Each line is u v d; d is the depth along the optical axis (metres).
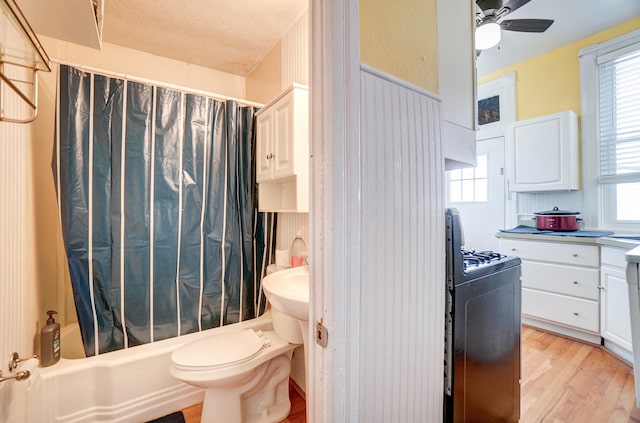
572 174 2.54
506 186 3.12
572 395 1.68
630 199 2.42
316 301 0.68
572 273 2.33
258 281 2.04
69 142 1.47
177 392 1.62
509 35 2.55
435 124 0.97
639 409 1.55
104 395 1.45
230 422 1.41
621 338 2.02
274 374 1.64
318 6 0.67
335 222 0.65
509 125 2.89
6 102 1.12
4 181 1.12
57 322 1.63
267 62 2.33
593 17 2.31
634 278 1.43
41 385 1.29
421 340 0.91
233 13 1.87
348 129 0.67
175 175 1.75
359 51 0.71
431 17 1.01
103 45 2.18
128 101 1.63
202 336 1.73
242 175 1.97
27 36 0.76
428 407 0.95
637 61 2.35
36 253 1.54
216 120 1.90
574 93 2.68
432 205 0.95
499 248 2.84
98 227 1.52
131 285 1.62
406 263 0.85
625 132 2.41
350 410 0.68
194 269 1.80
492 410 1.24
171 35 2.10
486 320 1.19
